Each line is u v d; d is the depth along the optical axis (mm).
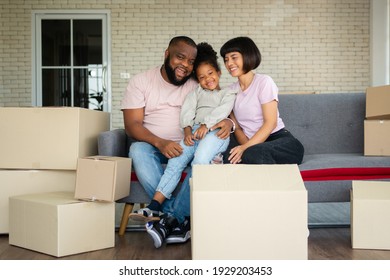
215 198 1778
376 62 7121
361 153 3012
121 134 2740
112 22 7160
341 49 7270
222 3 7191
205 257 1782
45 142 2502
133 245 2355
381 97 2715
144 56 7184
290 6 7227
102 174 2188
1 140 2531
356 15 7238
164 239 2281
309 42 7258
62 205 2113
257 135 2508
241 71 2592
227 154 2510
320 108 3092
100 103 7250
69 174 2570
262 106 2562
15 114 2525
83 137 2555
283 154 2465
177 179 2395
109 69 7191
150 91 2715
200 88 2666
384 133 2648
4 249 2262
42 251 2172
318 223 2906
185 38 2645
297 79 7277
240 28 7223
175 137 2705
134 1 7145
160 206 2375
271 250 1787
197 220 1781
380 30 7098
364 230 2236
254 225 1785
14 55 7141
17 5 7094
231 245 1783
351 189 2355
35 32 7137
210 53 2652
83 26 7184
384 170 2529
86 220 2201
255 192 1783
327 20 7246
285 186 1812
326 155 2893
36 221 2195
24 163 2514
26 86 7160
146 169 2441
